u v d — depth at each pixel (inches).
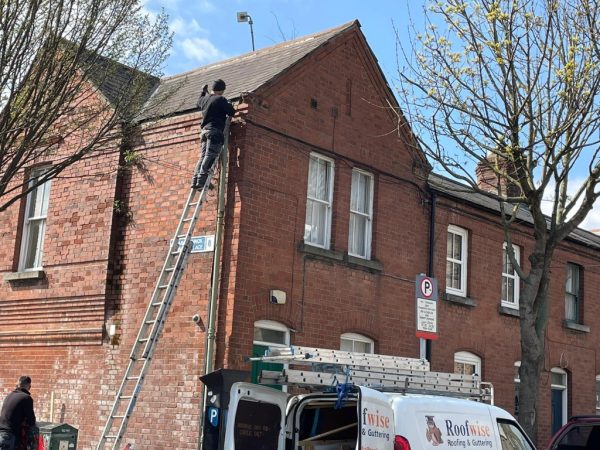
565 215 495.2
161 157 545.0
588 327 824.9
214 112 493.0
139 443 509.0
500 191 498.6
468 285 686.5
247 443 313.9
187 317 505.4
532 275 481.7
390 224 608.4
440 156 501.4
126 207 557.6
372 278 585.9
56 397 562.3
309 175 558.6
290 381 303.7
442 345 645.3
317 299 540.4
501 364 706.2
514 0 467.5
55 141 465.4
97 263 560.1
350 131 585.6
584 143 475.2
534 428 462.6
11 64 398.3
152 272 532.4
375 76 611.8
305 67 553.3
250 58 628.7
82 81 431.8
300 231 536.1
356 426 335.3
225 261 496.4
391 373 330.6
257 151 514.0
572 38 463.2
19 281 606.2
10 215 620.4
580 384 809.5
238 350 485.4
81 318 562.9
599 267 864.9
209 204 511.2
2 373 602.2
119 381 532.1
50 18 407.8
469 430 319.0
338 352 331.6
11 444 426.6
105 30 436.5
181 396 495.8
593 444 444.1
